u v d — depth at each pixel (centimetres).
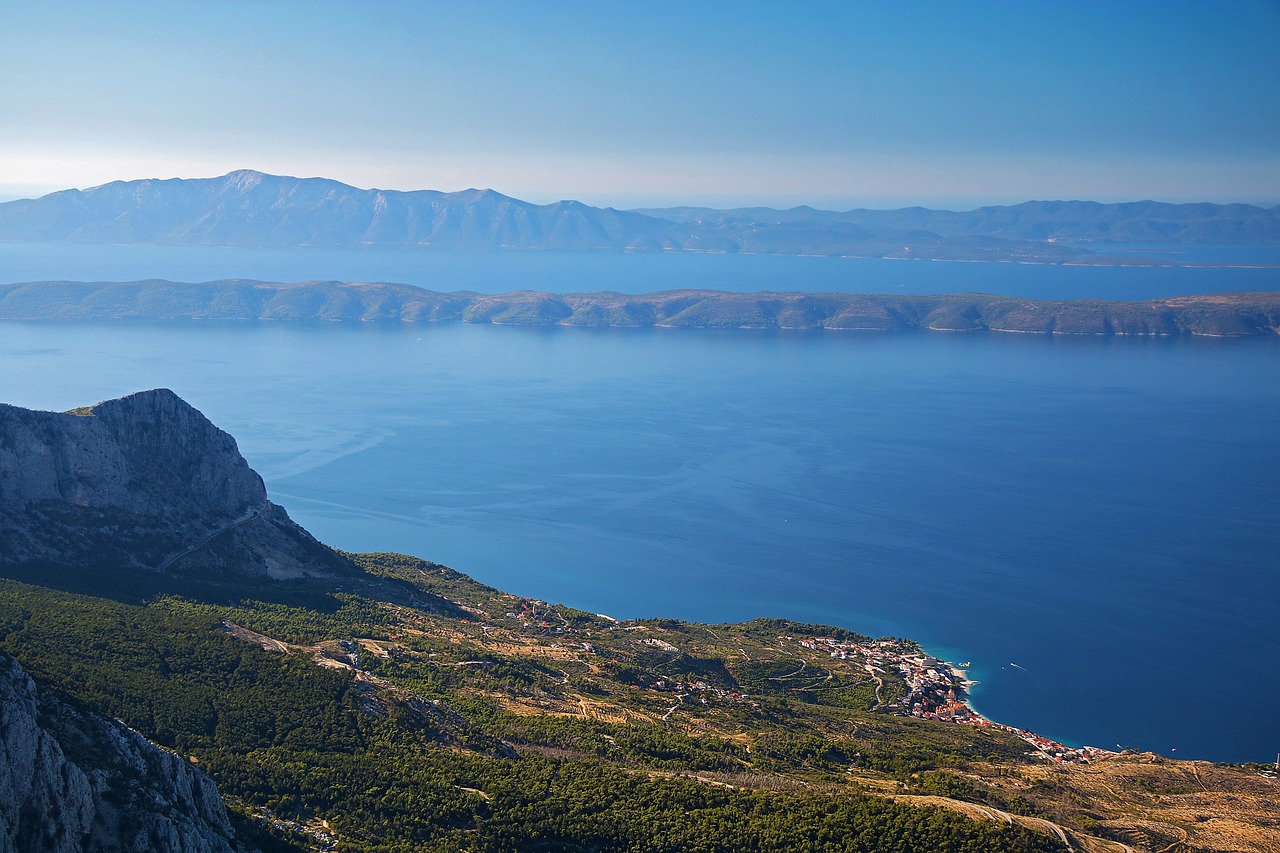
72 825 8169
